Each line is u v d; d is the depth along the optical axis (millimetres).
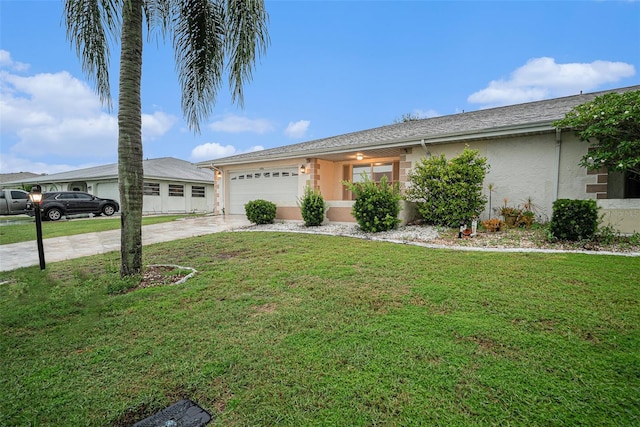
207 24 5395
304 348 2559
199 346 2639
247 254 6141
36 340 2816
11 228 11359
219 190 15500
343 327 2908
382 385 2080
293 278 4453
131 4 4211
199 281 4406
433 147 9422
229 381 2174
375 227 8328
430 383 2086
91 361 2459
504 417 1789
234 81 4992
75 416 1890
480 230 7637
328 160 12648
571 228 6004
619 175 7352
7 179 33875
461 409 1860
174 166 24797
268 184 13766
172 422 1822
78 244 8211
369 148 10062
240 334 2834
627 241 5824
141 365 2391
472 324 2871
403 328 2850
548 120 7066
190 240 7910
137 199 4629
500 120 8750
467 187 7680
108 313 3367
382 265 4965
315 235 8117
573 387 2012
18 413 1914
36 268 5508
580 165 6641
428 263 4969
